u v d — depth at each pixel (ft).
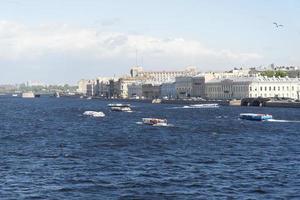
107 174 291.99
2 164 327.67
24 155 370.32
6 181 273.33
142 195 244.01
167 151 390.01
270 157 356.79
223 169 307.37
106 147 418.10
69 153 379.76
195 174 291.38
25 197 240.32
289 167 314.35
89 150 397.80
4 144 446.60
